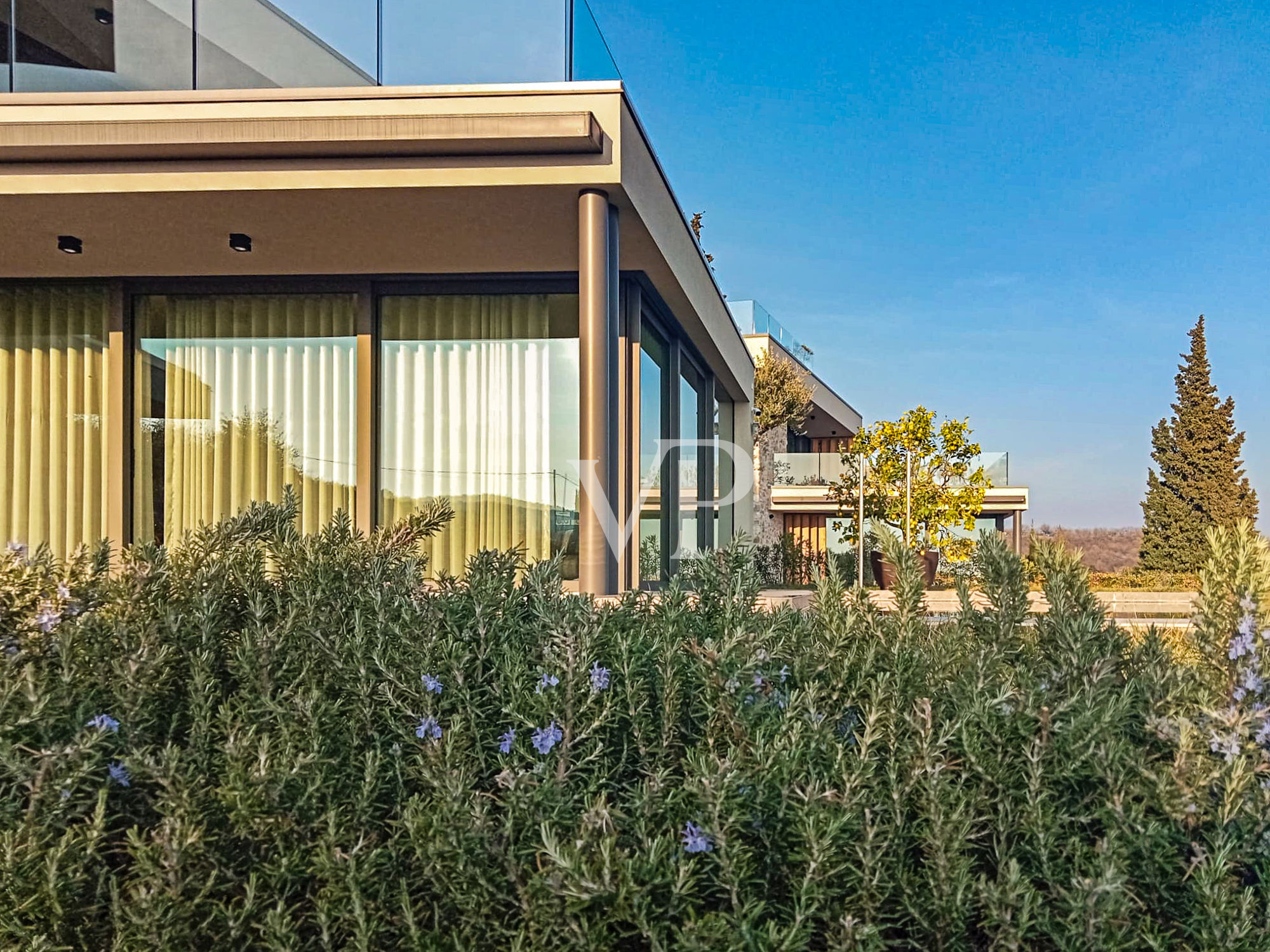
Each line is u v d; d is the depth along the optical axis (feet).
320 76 15.92
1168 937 3.44
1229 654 4.76
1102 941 3.26
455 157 15.11
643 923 3.19
